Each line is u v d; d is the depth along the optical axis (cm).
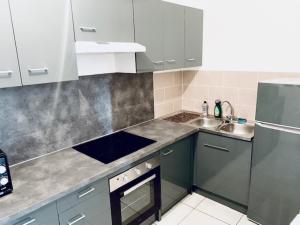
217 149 231
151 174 197
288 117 177
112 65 214
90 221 155
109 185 162
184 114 296
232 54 250
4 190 127
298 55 210
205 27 264
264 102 187
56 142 187
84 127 205
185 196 260
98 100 211
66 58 145
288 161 183
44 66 136
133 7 181
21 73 128
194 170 258
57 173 152
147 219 212
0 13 116
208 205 246
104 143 203
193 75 289
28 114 168
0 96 153
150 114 269
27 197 126
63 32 141
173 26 224
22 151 168
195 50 261
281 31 215
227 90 263
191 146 245
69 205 140
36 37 130
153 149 188
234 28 243
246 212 229
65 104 188
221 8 247
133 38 186
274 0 213
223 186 237
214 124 270
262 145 195
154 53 209
